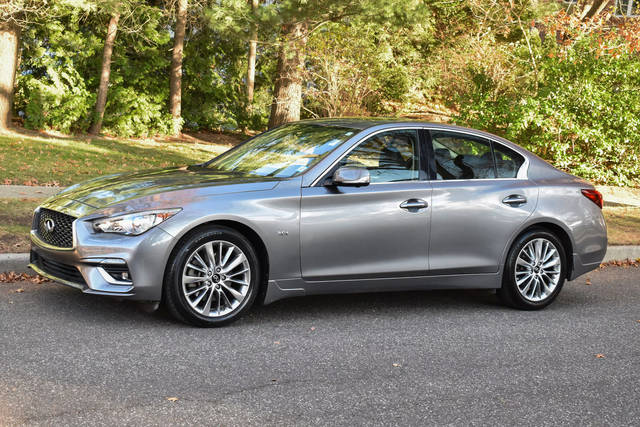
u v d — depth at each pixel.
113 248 5.23
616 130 15.66
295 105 19.28
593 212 7.11
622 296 7.74
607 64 15.45
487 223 6.47
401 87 23.70
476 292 7.55
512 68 20.88
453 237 6.33
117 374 4.49
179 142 20.17
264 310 6.28
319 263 5.86
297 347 5.28
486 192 6.51
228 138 22.42
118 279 5.31
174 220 5.34
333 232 5.86
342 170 5.74
